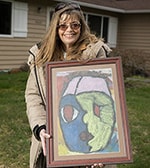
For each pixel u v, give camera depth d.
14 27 11.98
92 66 2.04
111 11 15.70
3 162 4.02
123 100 1.98
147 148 4.55
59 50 2.18
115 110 1.97
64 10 2.11
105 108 1.98
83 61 2.03
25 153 4.28
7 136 4.87
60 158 1.92
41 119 2.07
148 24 15.61
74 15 2.10
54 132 1.96
